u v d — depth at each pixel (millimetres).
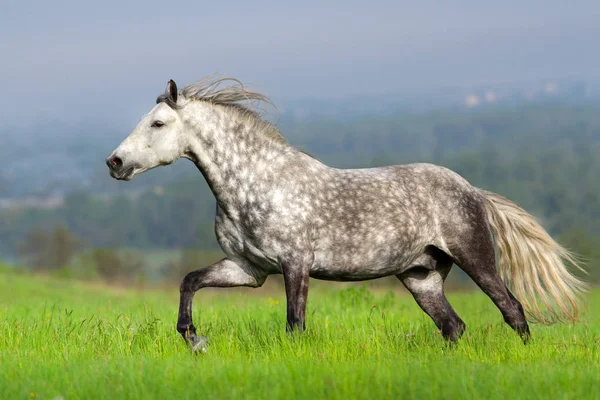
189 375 12633
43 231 181375
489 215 18234
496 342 16453
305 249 16062
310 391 11539
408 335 17312
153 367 13305
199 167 16625
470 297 38688
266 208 16062
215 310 23547
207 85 16609
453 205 17516
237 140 16344
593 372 13227
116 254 145375
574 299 17891
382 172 17453
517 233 18203
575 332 20078
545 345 16344
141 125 16062
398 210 16875
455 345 16422
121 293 58062
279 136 16625
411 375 12227
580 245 129125
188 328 15898
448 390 11422
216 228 16797
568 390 11781
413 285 18344
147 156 15945
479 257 17547
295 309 15867
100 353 15516
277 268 16359
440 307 18141
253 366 13430
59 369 13289
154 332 17203
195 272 16484
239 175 16266
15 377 12820
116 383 12109
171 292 61750
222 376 12492
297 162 16531
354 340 16562
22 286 56344
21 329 17672
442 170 17984
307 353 14750
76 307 28422
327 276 16844
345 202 16562
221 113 16375
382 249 16734
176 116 16109
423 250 17641
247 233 16281
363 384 11773
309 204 16234
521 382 12188
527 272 18094
